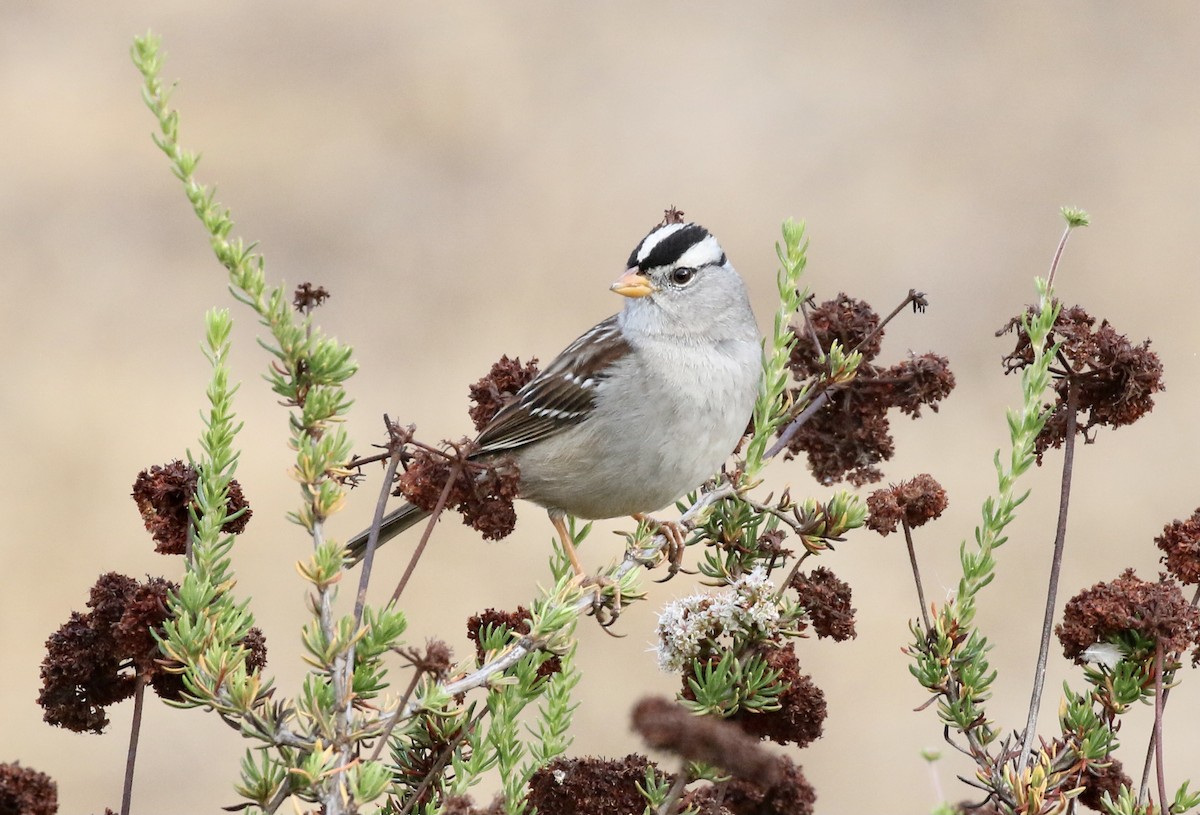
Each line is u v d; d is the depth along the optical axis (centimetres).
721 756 310
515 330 1736
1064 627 425
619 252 1912
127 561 1353
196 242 1919
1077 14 2442
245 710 362
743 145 2134
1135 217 1923
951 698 422
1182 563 431
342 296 1806
